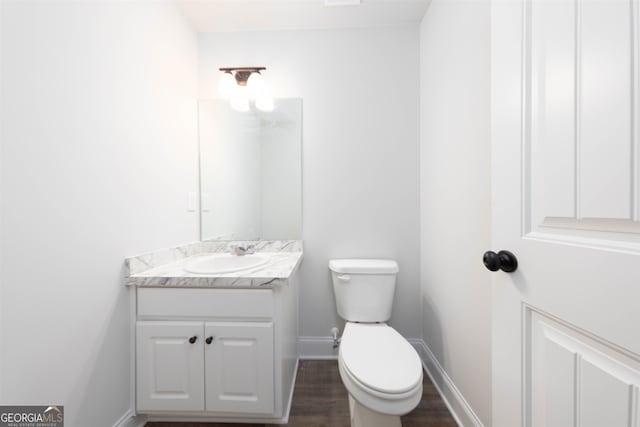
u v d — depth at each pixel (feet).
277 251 5.72
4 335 2.41
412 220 5.70
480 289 3.43
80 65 3.09
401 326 5.74
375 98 5.67
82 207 3.12
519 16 1.95
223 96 5.71
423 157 5.51
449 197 4.31
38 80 2.66
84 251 3.15
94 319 3.27
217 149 5.73
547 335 1.74
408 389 2.96
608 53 1.39
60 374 2.87
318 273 5.76
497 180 2.18
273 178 5.73
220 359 3.77
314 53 5.69
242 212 5.76
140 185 4.04
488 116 3.22
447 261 4.41
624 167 1.33
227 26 5.62
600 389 1.41
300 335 5.80
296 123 5.68
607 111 1.40
